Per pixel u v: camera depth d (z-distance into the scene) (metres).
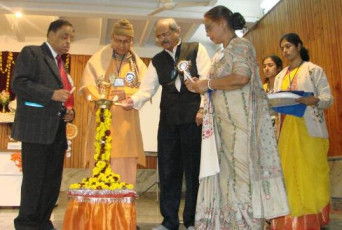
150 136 5.88
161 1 5.82
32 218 2.31
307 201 2.46
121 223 1.96
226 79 1.87
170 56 2.68
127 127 2.71
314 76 2.65
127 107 2.55
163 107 2.67
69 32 2.44
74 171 7.55
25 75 2.27
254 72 1.88
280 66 3.51
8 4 6.11
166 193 2.63
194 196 2.55
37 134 2.25
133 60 2.88
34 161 2.28
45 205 2.42
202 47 2.69
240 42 1.91
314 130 2.54
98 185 2.00
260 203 1.82
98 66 2.74
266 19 5.91
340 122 3.90
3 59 7.73
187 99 2.57
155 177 7.56
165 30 2.60
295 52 2.79
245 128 1.88
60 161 2.48
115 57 2.83
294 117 2.56
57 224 2.99
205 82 1.96
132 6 6.34
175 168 2.65
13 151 4.45
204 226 2.00
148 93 2.69
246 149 1.88
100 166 2.14
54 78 2.38
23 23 7.39
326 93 2.58
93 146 2.70
